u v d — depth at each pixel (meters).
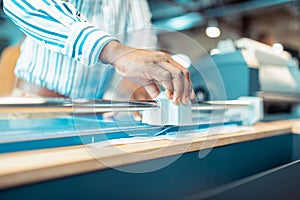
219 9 3.62
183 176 0.64
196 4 3.53
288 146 1.10
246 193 0.47
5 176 0.38
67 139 0.57
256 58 1.44
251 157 0.87
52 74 1.11
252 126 1.05
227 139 0.75
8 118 0.64
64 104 0.60
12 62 1.45
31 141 0.53
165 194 0.60
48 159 0.46
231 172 0.78
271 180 0.53
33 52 1.16
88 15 1.10
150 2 3.58
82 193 0.47
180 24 4.07
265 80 1.45
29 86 1.23
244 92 1.31
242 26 4.36
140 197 0.55
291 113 1.72
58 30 0.65
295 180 0.61
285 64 1.76
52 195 0.43
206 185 0.70
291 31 4.79
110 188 0.51
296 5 3.24
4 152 0.50
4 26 1.45
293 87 1.68
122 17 1.21
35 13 0.67
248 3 3.41
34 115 0.64
